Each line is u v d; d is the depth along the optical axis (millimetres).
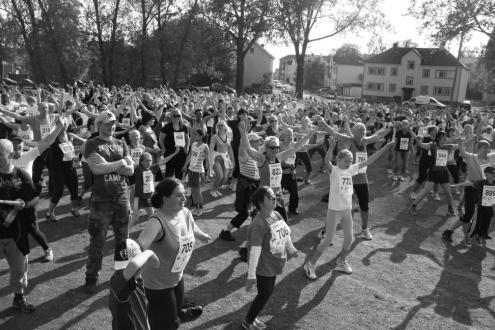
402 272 6523
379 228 8602
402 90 73875
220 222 8328
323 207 9898
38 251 6508
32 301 5082
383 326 4977
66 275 5773
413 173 14547
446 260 7125
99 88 21672
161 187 3730
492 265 7012
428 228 8766
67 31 43156
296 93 50344
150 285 3713
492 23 35156
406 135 12961
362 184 7715
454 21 35625
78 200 8641
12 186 4730
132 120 12484
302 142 6871
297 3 45625
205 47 50062
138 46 48438
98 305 5074
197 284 5738
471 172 7738
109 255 6484
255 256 4344
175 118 9227
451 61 72312
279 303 5371
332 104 23922
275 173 6469
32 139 9602
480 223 7633
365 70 77375
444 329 4980
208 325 4770
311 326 4891
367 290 5848
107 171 5086
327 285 5934
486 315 5367
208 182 11578
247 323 4645
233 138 10578
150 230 3619
